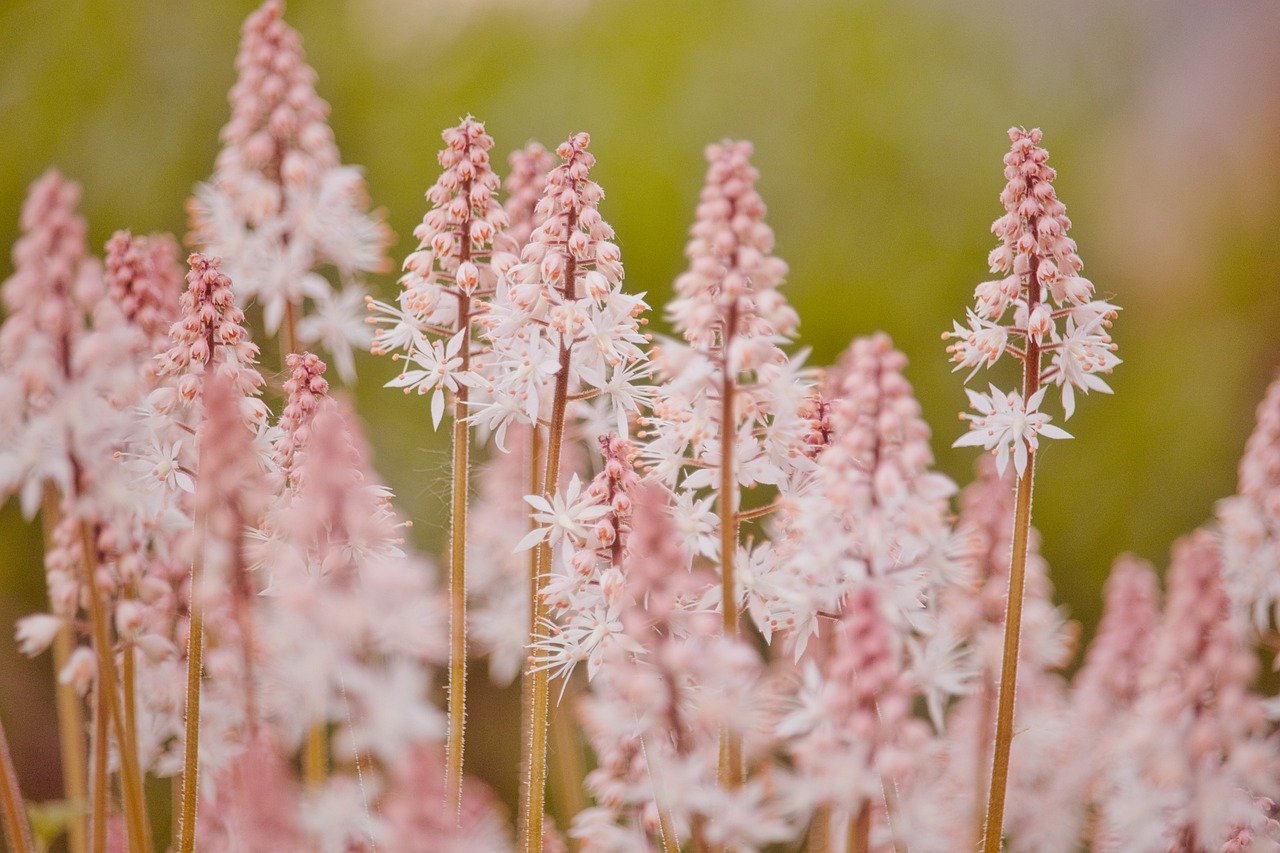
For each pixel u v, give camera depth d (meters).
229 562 0.45
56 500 0.48
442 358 0.47
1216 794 0.46
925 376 0.77
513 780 0.57
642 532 0.43
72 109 0.81
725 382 0.44
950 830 0.48
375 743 0.42
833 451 0.44
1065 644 0.50
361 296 0.54
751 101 0.83
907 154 0.83
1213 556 0.47
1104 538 0.74
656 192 0.79
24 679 0.60
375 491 0.45
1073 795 0.49
